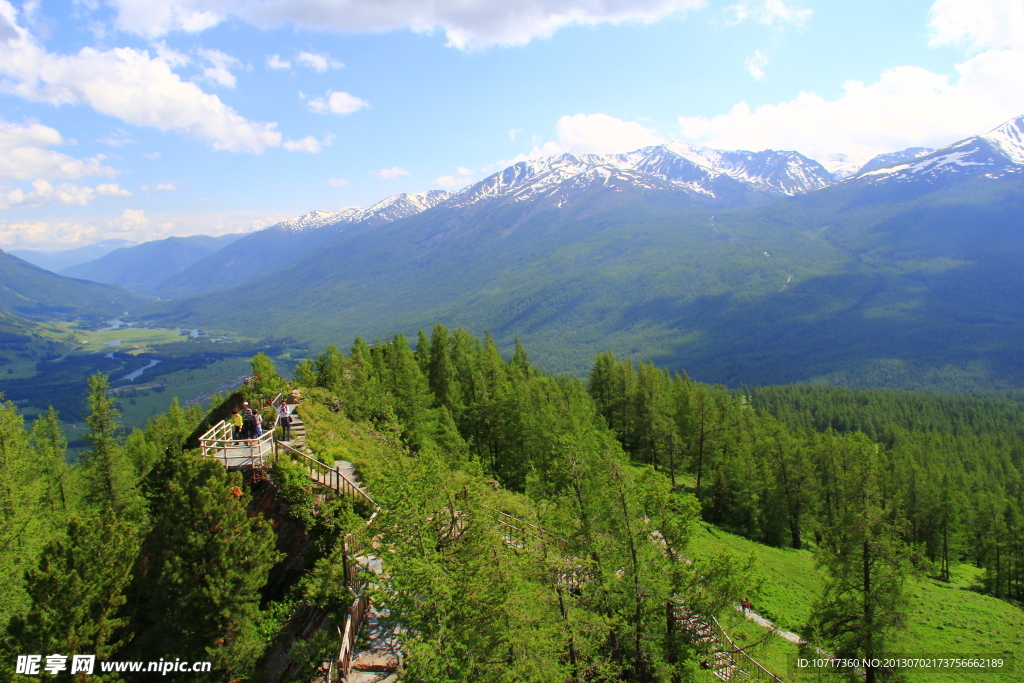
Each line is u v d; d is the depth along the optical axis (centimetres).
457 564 1903
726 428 7906
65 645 1908
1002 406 16988
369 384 5122
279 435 3161
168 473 3841
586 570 2366
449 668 1736
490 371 6022
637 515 2436
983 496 6475
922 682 3378
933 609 4553
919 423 15288
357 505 2642
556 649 1956
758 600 3978
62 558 2047
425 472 2098
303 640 2105
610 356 7981
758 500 6325
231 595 2055
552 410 4416
